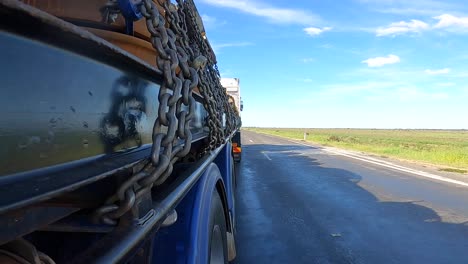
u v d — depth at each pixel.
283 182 11.18
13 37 0.76
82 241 1.68
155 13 1.46
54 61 0.89
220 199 3.21
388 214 7.29
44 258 1.06
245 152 23.14
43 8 1.54
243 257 5.00
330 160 18.38
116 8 1.59
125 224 1.32
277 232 6.10
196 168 2.64
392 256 5.08
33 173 0.81
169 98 1.44
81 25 1.60
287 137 54.94
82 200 1.18
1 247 0.96
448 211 7.55
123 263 1.22
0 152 0.73
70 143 0.95
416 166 16.33
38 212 1.00
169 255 2.26
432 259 4.97
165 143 1.39
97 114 1.10
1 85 0.73
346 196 9.03
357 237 5.87
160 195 1.78
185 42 2.03
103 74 1.13
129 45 1.70
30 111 0.81
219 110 3.56
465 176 12.91
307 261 4.89
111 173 1.08
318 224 6.58
